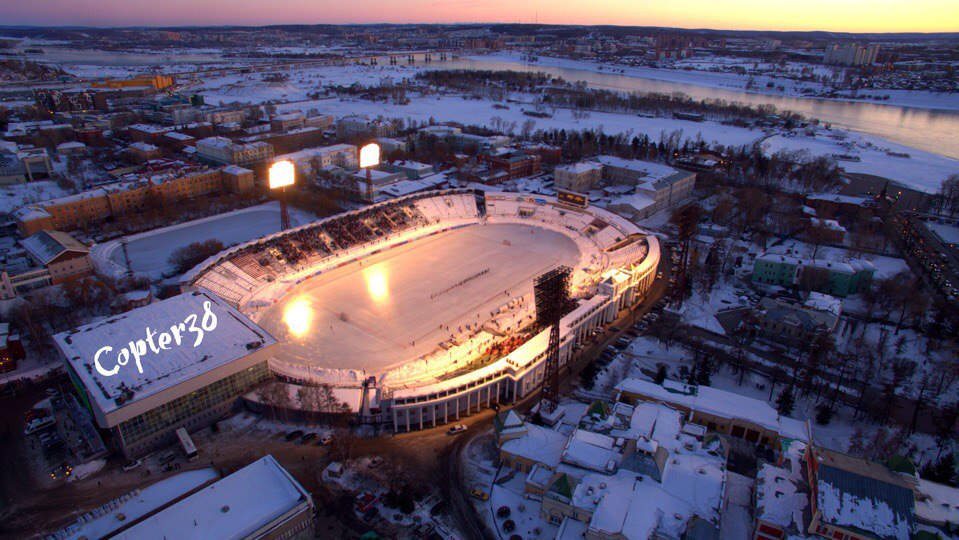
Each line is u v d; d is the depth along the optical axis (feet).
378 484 417.90
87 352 487.61
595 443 414.21
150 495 373.20
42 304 615.98
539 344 556.10
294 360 564.30
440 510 395.34
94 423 474.08
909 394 537.24
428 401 478.18
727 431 472.44
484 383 506.07
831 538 327.47
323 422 482.28
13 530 374.43
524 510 393.29
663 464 386.32
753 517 368.48
